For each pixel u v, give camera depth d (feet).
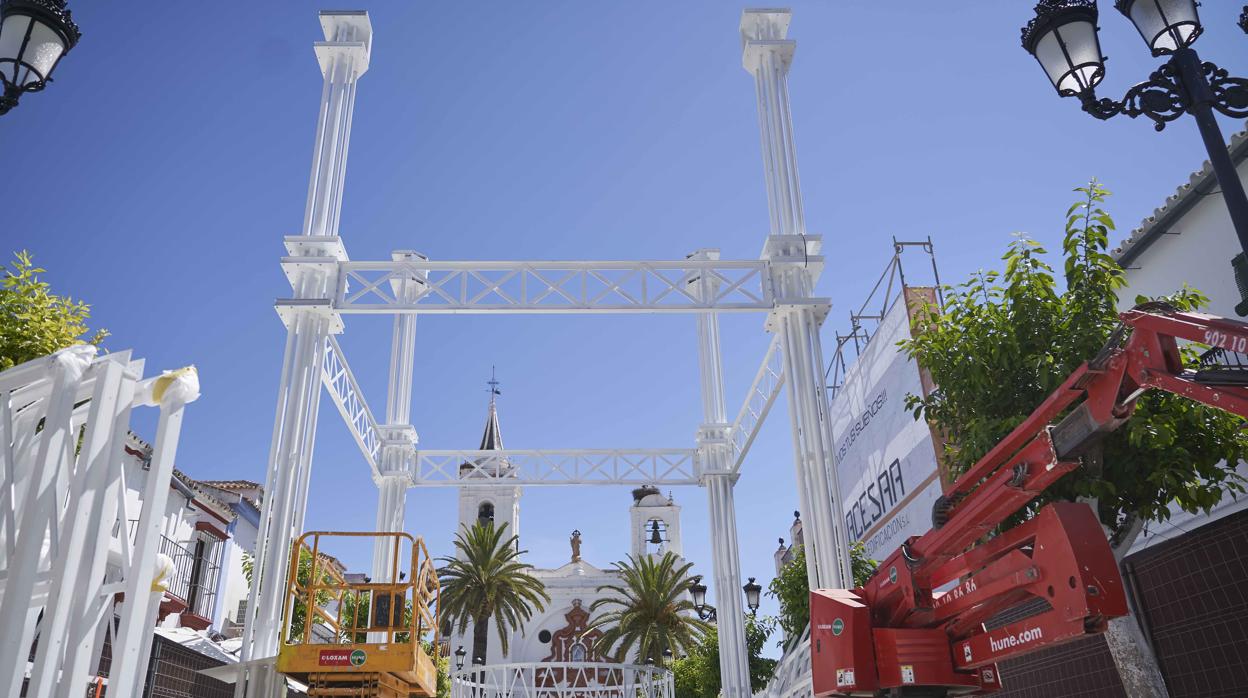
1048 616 22.24
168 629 55.72
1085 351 29.99
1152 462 28.30
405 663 34.73
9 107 23.00
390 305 51.34
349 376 63.05
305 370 49.16
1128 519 30.27
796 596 73.92
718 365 85.61
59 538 20.92
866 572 74.74
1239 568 37.35
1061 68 22.25
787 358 51.83
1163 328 18.33
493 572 156.66
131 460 64.08
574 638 200.95
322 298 50.06
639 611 156.35
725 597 77.41
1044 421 21.98
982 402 33.09
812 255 52.85
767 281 53.01
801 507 48.85
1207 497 27.86
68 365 21.97
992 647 24.75
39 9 22.89
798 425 50.42
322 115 53.57
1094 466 21.29
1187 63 21.11
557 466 84.38
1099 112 22.00
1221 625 38.17
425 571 42.27
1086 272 32.50
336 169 53.42
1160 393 29.40
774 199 54.85
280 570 44.73
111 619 25.05
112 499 21.97
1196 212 44.62
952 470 35.09
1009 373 32.22
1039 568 22.21
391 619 36.52
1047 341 31.68
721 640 76.33
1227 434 29.50
